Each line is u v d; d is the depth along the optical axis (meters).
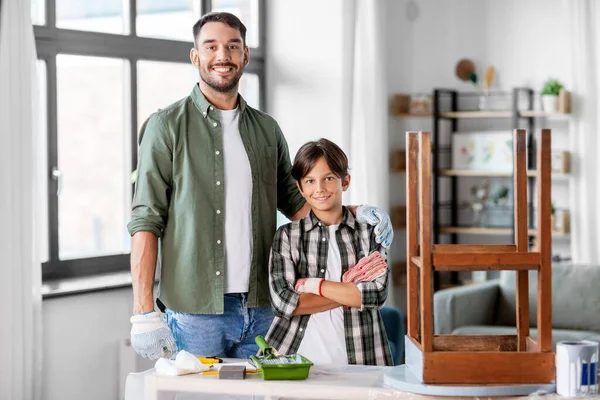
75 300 4.37
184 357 2.46
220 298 2.86
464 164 6.22
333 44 5.61
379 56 5.71
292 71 5.73
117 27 4.92
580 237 5.79
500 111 6.00
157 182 2.85
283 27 5.75
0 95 3.94
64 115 4.73
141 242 2.80
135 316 2.68
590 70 5.77
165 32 5.19
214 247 2.87
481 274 6.12
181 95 5.29
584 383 2.17
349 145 5.63
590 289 5.02
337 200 2.74
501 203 6.21
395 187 6.31
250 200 2.94
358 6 5.64
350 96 5.62
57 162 4.62
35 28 4.49
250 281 2.92
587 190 5.75
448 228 6.26
